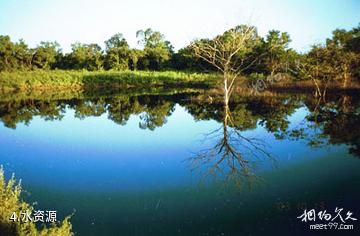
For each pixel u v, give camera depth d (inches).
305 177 369.7
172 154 502.9
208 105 1023.0
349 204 296.5
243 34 985.5
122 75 2011.6
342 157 431.8
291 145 514.0
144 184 374.6
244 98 1145.4
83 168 436.1
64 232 208.8
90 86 1920.5
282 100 1063.6
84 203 324.2
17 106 1087.0
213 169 422.3
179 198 331.9
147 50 2679.6
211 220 281.0
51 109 1017.5
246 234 255.3
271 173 394.0
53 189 361.7
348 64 1130.7
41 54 2468.0
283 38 1738.4
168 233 261.4
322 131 597.0
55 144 567.5
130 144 565.9
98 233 264.4
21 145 562.6
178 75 2022.6
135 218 289.6
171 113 901.8
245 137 594.9
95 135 638.5
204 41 1079.0
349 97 1068.5
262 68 1764.3
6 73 1834.4
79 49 2576.3
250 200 318.3
